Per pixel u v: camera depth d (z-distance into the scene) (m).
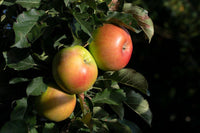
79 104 0.63
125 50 0.62
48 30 0.56
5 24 0.63
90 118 0.57
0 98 0.60
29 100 0.57
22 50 0.57
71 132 0.60
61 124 0.62
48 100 0.58
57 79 0.57
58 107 0.58
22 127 0.53
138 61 1.56
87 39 0.57
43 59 0.58
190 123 1.61
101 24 0.57
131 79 0.63
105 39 0.60
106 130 0.62
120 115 0.64
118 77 0.64
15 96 0.60
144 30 0.64
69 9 0.57
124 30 0.62
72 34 0.56
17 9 0.63
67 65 0.56
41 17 0.56
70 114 0.61
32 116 0.56
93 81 0.59
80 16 0.56
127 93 0.68
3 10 0.66
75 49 0.58
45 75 0.59
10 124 0.53
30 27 0.55
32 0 0.58
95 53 0.60
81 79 0.57
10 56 0.56
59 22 0.57
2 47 0.62
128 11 0.63
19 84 0.60
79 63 0.57
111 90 0.63
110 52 0.60
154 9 1.56
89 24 0.55
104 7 0.58
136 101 0.68
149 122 0.68
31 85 0.56
